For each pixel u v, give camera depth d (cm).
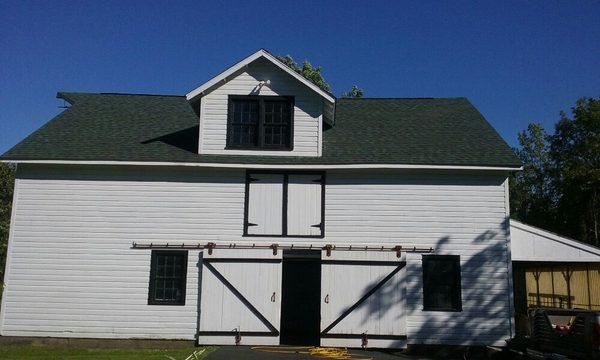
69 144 1520
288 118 1516
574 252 1422
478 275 1421
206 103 1519
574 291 1992
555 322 1059
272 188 1470
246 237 1444
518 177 5353
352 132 1672
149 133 1638
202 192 1469
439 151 1511
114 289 1423
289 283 1712
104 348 1391
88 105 1842
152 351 1330
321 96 1509
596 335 855
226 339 1391
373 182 1470
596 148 3941
